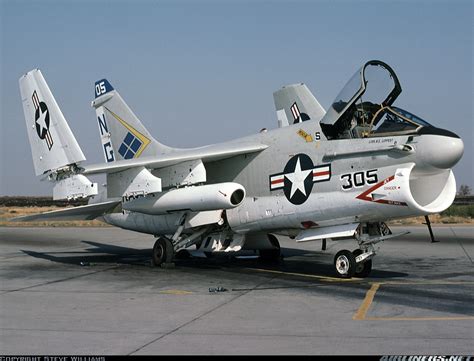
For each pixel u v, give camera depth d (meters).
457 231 27.23
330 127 12.83
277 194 13.91
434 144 11.16
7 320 8.31
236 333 7.39
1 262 16.83
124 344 6.89
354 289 10.98
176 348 6.68
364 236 12.68
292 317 8.38
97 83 18.86
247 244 15.76
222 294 10.55
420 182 12.37
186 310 8.99
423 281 12.02
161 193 14.75
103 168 13.98
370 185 12.00
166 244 15.02
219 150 14.35
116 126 18.31
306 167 13.25
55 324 8.02
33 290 11.23
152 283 12.12
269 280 12.41
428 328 7.57
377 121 12.33
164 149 16.94
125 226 17.20
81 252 20.44
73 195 14.45
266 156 14.29
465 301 9.60
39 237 27.80
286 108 22.02
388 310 8.84
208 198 13.48
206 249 15.57
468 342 6.81
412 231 27.36
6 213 64.25
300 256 17.92
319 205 12.85
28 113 16.14
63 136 14.81
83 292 10.95
